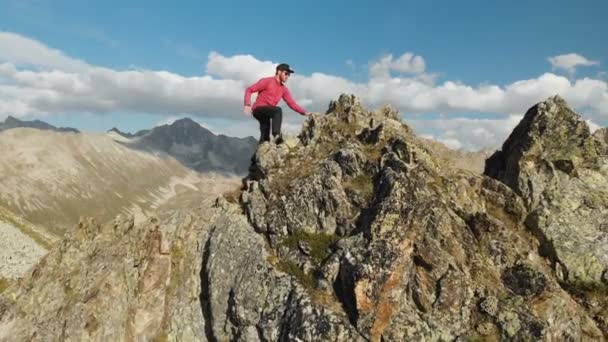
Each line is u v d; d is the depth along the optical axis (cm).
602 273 2119
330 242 2273
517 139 2617
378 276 1966
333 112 2878
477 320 1939
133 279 2445
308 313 2014
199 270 2534
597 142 2491
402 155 2423
